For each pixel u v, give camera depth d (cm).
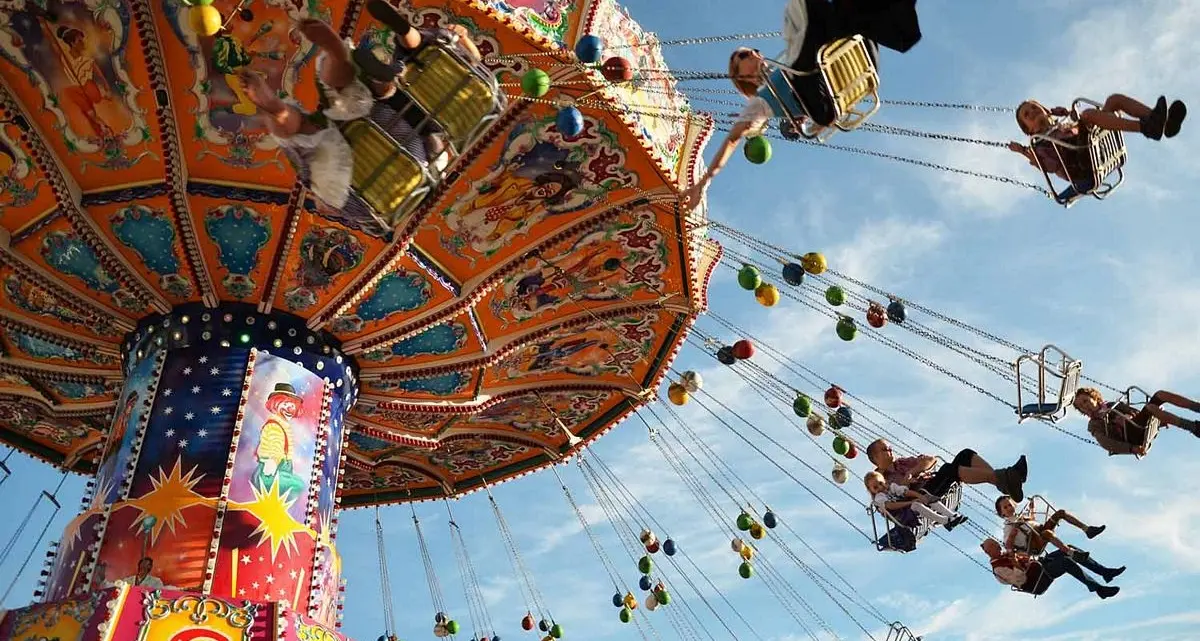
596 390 1611
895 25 752
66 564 1176
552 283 1383
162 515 1168
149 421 1250
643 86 1189
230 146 1159
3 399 1623
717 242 1410
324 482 1299
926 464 1157
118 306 1357
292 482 1246
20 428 1716
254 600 1145
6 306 1393
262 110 845
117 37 1043
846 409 1262
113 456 1270
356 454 1725
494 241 1304
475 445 1744
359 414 1551
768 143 827
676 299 1413
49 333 1409
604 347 1529
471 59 823
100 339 1422
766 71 801
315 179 867
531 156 1186
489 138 1145
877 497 1155
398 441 1620
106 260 1259
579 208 1279
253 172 1195
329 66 811
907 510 1130
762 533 1465
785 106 808
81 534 1184
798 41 777
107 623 1022
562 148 1183
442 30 820
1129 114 797
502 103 845
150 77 1062
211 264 1287
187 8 1009
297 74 1068
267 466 1233
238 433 1235
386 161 843
